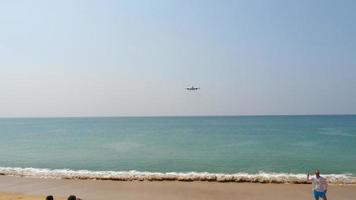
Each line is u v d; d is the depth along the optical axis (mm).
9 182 22672
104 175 24656
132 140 61969
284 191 19281
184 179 22859
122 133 83750
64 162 35000
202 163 33062
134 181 22641
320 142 53188
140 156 39094
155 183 21922
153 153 41875
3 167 31391
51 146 52188
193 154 40312
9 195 18531
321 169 28609
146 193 19297
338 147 45969
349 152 40281
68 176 24516
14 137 72750
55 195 19000
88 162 34812
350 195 18109
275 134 72625
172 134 77562
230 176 23156
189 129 98125
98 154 41469
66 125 140875
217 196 18391
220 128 100938
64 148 49156
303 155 37969
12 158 38375
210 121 170375
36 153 43062
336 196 17938
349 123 126188
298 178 22516
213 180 22547
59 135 78375
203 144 52625
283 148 45469
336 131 79875
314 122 139250
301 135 68312
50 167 31812
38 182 22609
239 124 127938
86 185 21562
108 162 34719
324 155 37781
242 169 29234
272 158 35906
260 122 146500
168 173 25484
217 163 32812
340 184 20812
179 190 19906
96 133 84938
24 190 20328
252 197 18062
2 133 87812
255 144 51531
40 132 91500
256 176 23234
